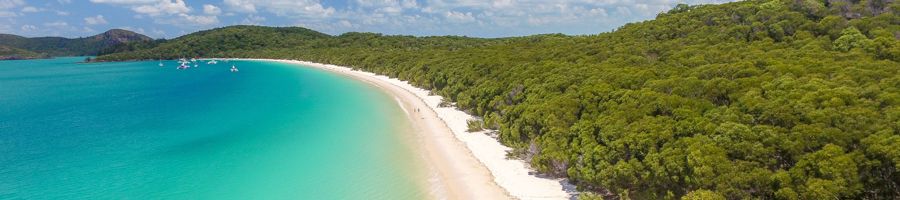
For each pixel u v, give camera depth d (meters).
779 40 51.16
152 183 30.81
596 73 41.53
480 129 42.97
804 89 25.61
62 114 59.84
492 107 47.25
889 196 17.47
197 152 38.41
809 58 36.47
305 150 38.44
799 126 20.86
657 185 22.14
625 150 24.34
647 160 22.61
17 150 39.62
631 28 73.19
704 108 26.61
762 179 19.09
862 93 24.05
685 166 21.06
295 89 85.62
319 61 159.38
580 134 28.86
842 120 20.83
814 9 55.72
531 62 58.16
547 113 33.72
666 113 27.27
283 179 31.23
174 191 29.33
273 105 64.62
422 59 95.69
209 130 47.50
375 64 115.62
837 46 43.53
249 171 33.09
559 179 28.45
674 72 37.06
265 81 104.38
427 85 75.88
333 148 38.81
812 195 17.62
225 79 113.44
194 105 66.44
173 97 76.94
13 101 75.00
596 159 25.16
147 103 69.44
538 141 32.16
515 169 31.00
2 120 55.66
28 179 31.83
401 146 38.69
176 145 41.03
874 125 19.91
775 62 35.06
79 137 44.75
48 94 85.06
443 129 44.44
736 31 55.44
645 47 55.91
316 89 84.50
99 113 60.12
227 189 29.56
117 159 36.53
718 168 20.02
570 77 41.44
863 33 46.22
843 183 17.53
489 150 35.97
